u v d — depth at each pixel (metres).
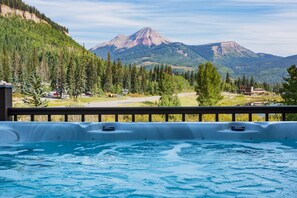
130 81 96.06
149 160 4.39
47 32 154.88
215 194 3.24
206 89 64.88
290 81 40.62
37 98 48.19
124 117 27.23
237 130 5.35
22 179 3.71
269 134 5.34
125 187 3.45
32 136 5.23
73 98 79.75
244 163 4.26
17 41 129.50
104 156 4.57
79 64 82.56
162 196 3.20
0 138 5.12
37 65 78.31
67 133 5.24
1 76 74.69
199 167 4.10
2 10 171.00
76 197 3.19
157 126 5.32
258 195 3.21
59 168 4.09
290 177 3.75
